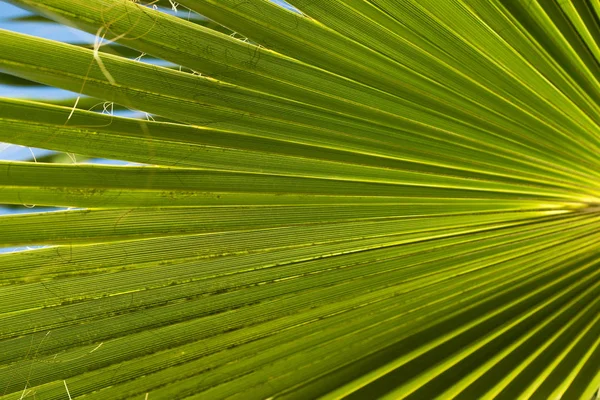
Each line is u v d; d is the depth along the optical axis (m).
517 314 0.58
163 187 0.52
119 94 0.49
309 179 0.55
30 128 0.48
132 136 0.50
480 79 0.55
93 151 0.50
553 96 0.56
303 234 0.56
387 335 0.57
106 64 0.47
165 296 0.53
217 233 0.54
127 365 0.52
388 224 0.58
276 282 0.55
